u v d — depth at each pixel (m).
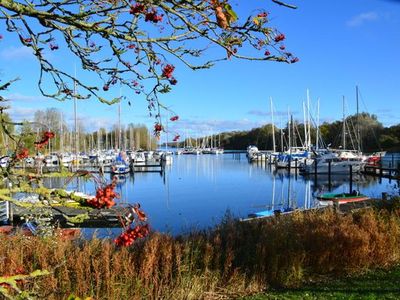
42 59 2.85
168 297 6.14
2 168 2.24
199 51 2.85
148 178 42.00
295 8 2.12
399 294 6.59
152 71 2.84
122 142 70.38
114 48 2.91
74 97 2.96
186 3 2.31
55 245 6.18
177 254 6.54
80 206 2.09
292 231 8.37
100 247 6.55
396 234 8.76
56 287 5.18
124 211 2.31
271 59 2.56
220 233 8.47
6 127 2.71
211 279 6.79
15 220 12.30
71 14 2.46
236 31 2.49
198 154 106.25
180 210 22.67
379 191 29.91
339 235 7.99
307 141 62.56
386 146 65.56
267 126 93.88
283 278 7.41
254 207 23.03
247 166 60.00
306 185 35.38
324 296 6.71
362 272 7.85
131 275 6.04
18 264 5.32
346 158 43.00
